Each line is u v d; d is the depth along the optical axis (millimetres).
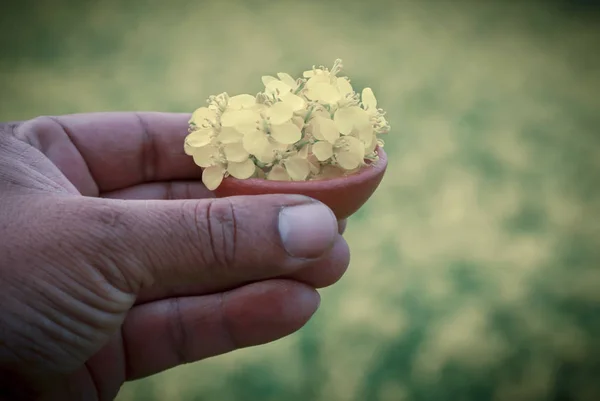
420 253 569
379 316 503
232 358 473
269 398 445
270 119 293
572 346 479
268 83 308
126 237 288
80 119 372
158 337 351
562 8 1198
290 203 289
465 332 490
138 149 381
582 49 1027
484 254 568
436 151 728
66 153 365
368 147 301
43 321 291
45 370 302
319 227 288
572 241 587
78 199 292
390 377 453
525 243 583
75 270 287
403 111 818
